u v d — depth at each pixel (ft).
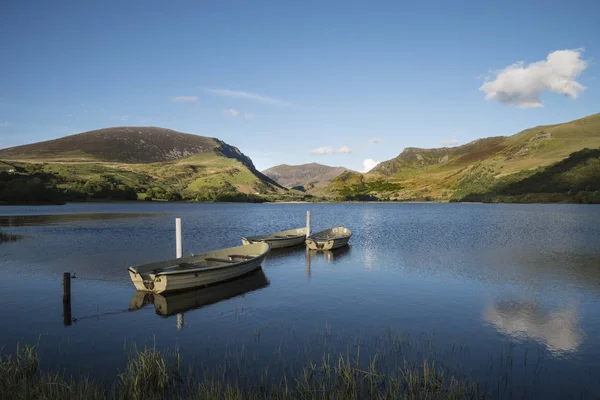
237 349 42.45
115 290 67.26
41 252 110.22
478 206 493.36
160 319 52.70
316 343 44.19
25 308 57.36
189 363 38.65
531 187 592.19
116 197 647.97
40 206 433.48
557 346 43.45
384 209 476.13
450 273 82.89
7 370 33.76
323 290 68.44
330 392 31.96
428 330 48.57
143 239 144.36
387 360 39.55
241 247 87.30
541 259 100.07
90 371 37.06
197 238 151.43
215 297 63.67
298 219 286.25
